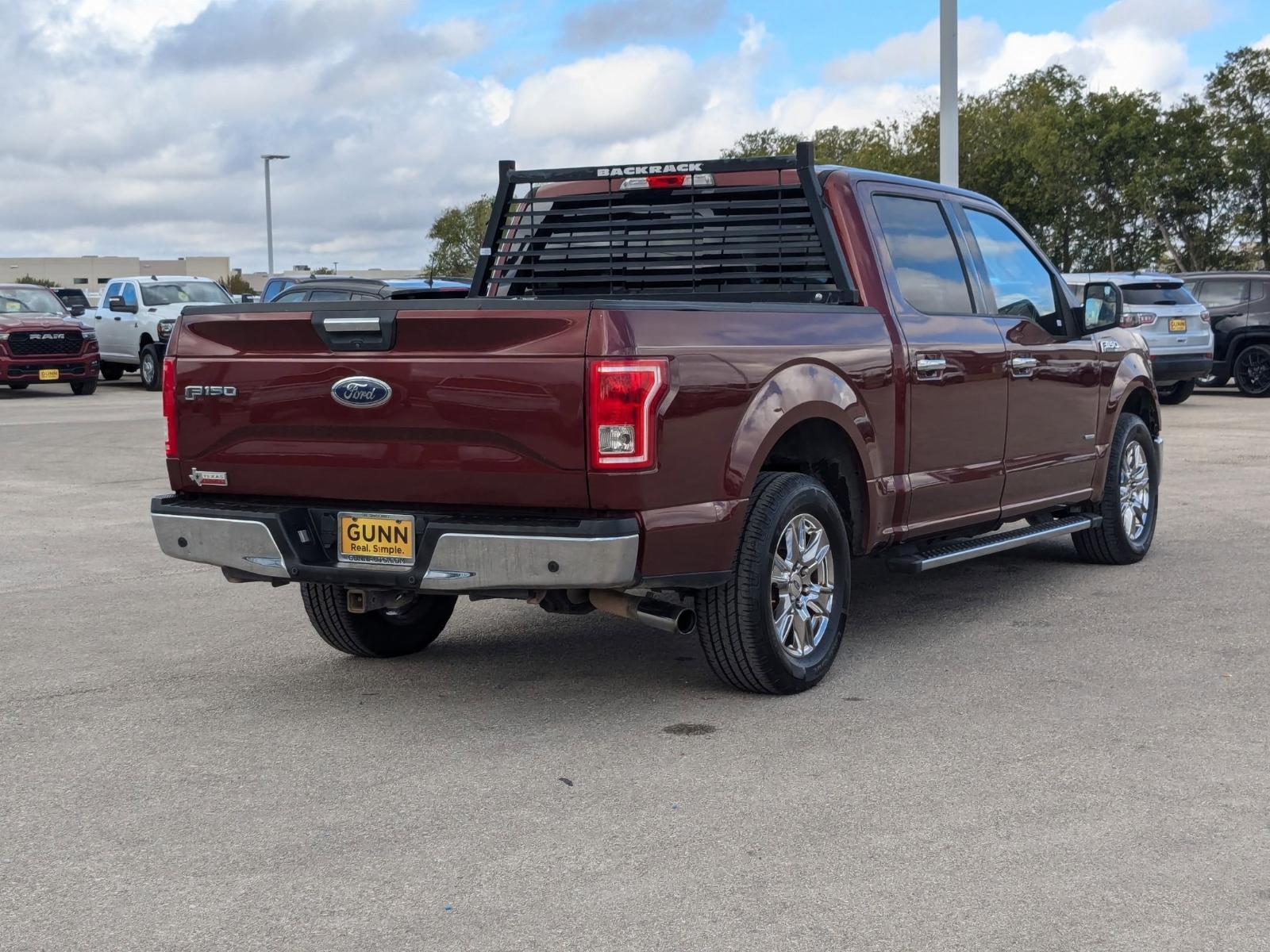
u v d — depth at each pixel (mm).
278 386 4984
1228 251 53875
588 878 3541
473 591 4949
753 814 3988
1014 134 56219
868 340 5594
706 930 3225
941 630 6336
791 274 6020
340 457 4891
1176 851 3658
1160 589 7164
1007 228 7059
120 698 5363
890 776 4305
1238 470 12055
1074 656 5797
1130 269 55844
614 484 4457
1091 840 3744
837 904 3355
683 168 6188
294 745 4738
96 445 15344
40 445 15359
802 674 5234
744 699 5238
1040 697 5191
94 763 4551
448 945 3174
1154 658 5742
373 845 3799
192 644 6293
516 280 6738
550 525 4480
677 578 4691
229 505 5180
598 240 6492
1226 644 5953
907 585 7438
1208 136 52938
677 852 3707
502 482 4602
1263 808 3980
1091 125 54188
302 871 3619
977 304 6520
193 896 3465
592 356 4434
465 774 4398
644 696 5316
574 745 4688
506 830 3898
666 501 4586
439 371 4645
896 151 59219
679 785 4250
